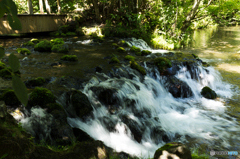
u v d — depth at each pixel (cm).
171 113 622
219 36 1945
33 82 516
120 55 888
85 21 1628
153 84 702
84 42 1155
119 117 515
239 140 493
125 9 1549
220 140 492
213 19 1738
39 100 422
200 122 574
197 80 824
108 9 1619
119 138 477
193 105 681
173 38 1391
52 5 1866
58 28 1434
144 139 493
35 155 225
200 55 1216
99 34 1421
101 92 549
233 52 1294
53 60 759
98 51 947
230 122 575
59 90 500
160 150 288
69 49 970
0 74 527
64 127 387
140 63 779
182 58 872
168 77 758
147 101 600
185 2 1505
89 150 272
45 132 381
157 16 1555
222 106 671
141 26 1412
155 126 528
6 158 199
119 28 1409
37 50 894
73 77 588
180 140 492
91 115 480
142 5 1579
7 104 390
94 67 685
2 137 206
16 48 926
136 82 662
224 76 902
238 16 1723
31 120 389
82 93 486
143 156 427
